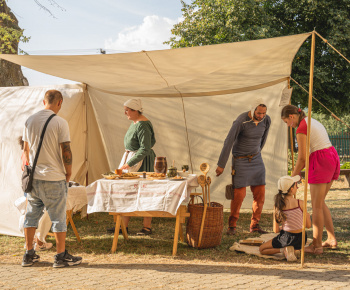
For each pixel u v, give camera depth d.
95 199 4.62
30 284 3.49
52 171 3.89
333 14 16.09
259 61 5.07
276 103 7.08
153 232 5.83
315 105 17.44
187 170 5.21
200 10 18.17
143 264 4.19
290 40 4.15
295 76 15.94
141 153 5.27
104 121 7.28
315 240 4.51
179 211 4.59
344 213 7.05
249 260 4.33
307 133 4.08
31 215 4.09
